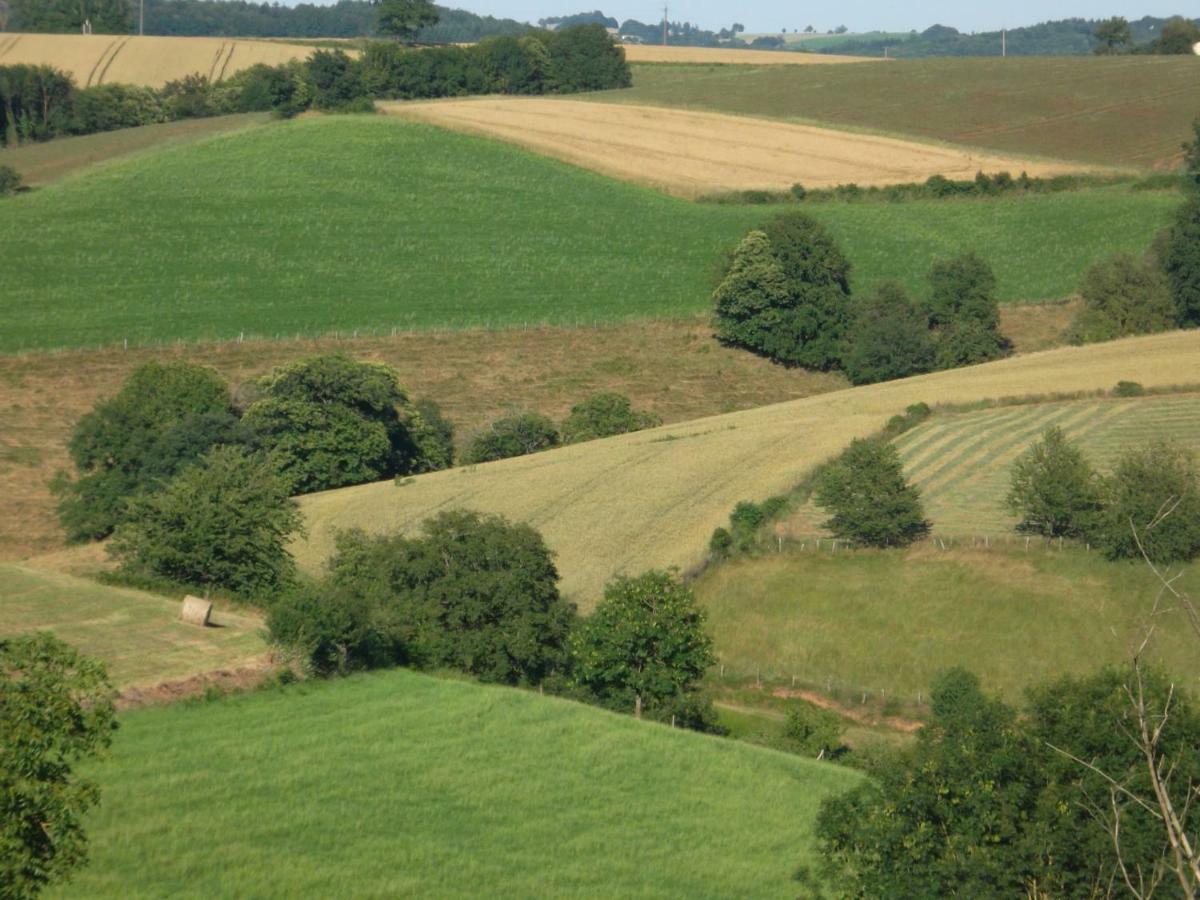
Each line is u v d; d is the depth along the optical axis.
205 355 95.00
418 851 28.08
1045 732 24.84
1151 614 12.01
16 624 39.31
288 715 34.75
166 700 34.22
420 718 35.66
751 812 32.81
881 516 56.84
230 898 24.95
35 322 98.44
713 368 101.62
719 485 65.19
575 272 116.69
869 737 46.25
